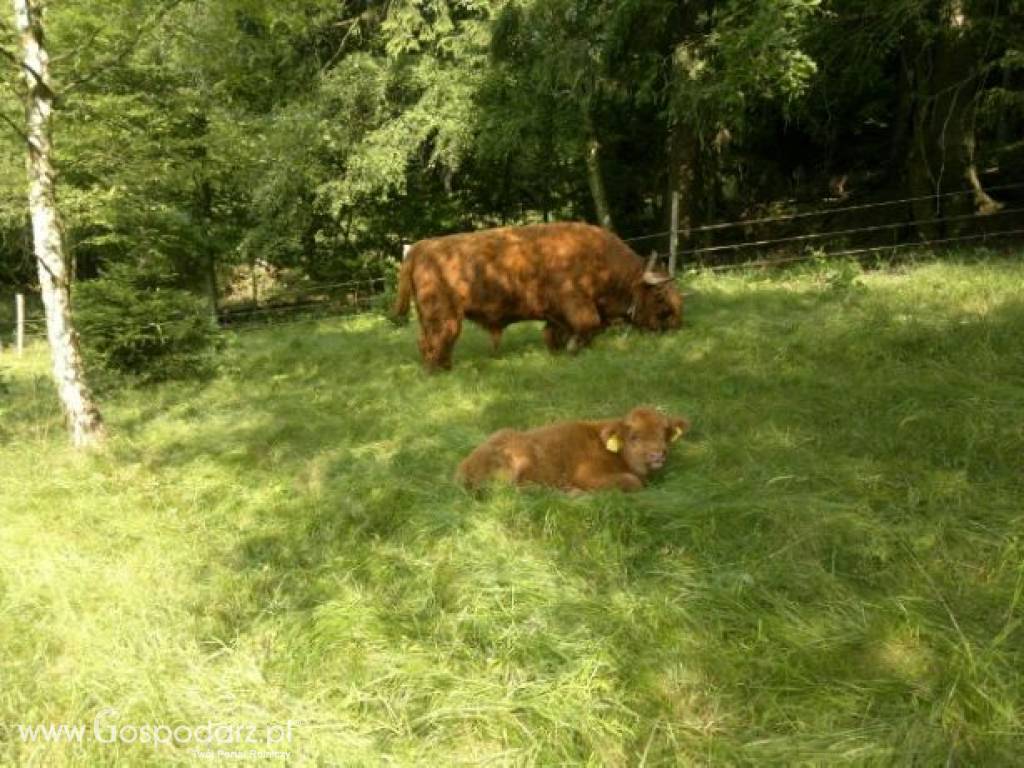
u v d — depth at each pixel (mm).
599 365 7789
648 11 13711
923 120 14398
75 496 5328
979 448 4582
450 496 4750
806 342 7438
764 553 3744
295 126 17422
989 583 3377
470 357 9383
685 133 15961
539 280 8766
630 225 22297
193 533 4645
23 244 19875
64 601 3686
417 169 20953
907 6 12609
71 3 7281
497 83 16719
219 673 3164
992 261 11062
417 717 2883
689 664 3012
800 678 2883
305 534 4520
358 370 9555
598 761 2609
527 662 3117
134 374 10250
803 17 11531
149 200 14930
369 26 19781
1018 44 12656
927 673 2877
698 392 6547
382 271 21688
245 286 26188
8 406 9523
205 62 8711
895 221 16688
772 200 21547
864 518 3936
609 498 4312
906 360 6641
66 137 10219
